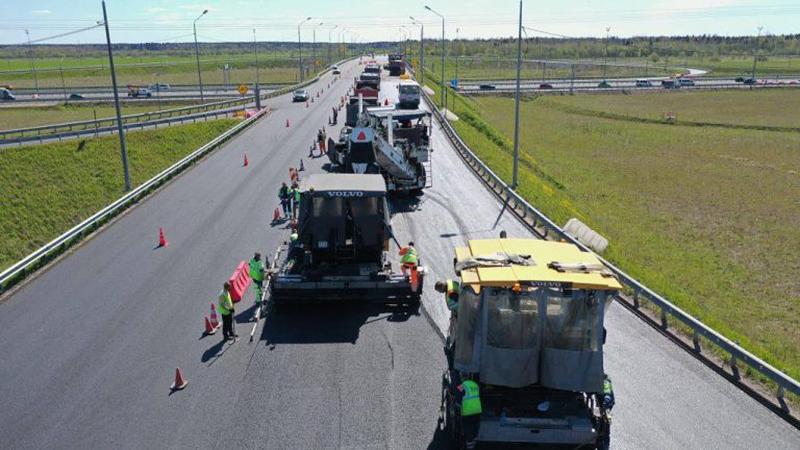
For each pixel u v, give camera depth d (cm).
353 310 1798
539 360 1024
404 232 2538
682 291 2172
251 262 1808
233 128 5072
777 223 3250
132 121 5709
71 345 1599
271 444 1177
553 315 1005
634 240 2864
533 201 2989
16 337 1648
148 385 1399
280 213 2802
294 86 8700
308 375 1433
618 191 3969
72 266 2186
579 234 2442
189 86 9038
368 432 1211
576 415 1035
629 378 1425
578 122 7475
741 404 1320
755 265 2592
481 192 3231
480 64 18250
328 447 1164
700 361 1515
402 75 10131
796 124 7262
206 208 2908
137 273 2103
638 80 12088
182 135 4934
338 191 1772
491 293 1005
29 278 2081
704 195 3875
